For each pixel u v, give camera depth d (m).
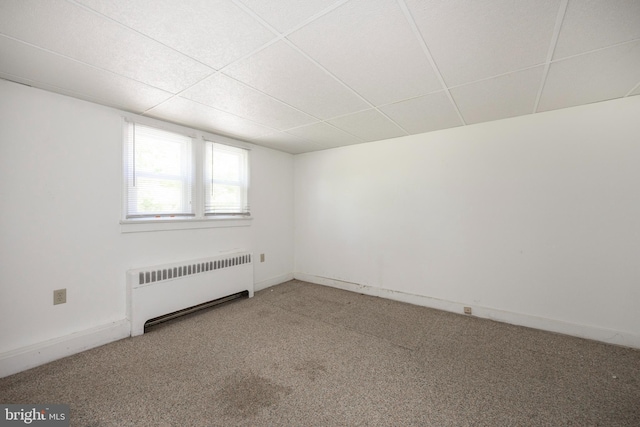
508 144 2.66
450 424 1.41
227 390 1.67
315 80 1.87
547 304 2.49
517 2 1.17
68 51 1.52
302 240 4.30
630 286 2.18
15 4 1.14
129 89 2.01
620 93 2.10
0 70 1.73
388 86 1.97
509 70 1.75
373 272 3.57
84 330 2.19
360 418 1.45
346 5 1.18
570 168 2.38
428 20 1.28
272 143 3.69
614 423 1.41
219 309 3.05
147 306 2.46
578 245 2.36
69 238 2.13
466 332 2.46
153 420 1.43
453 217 2.97
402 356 2.06
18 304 1.91
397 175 3.36
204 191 3.12
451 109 2.42
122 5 1.16
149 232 2.62
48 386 1.70
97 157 2.28
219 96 2.13
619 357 2.02
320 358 2.04
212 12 1.21
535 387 1.69
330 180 3.99
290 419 1.44
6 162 1.86
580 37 1.40
